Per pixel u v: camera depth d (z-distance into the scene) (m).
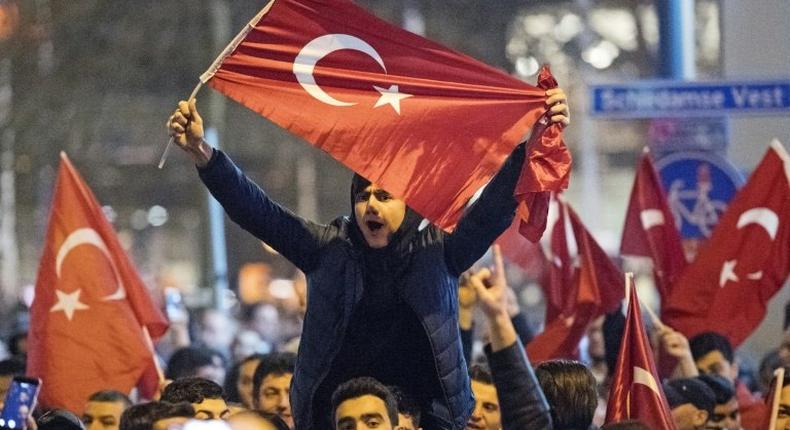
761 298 12.59
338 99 8.38
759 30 19.20
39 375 11.43
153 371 11.51
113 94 37.31
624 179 55.34
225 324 24.47
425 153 8.27
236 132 44.34
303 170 47.34
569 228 12.51
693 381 10.61
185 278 51.47
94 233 11.55
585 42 45.78
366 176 8.23
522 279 34.56
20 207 41.53
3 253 41.16
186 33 34.31
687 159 16.27
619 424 7.94
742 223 12.60
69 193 11.59
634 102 16.94
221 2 33.03
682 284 12.64
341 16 8.44
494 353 8.48
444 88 8.40
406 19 39.31
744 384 13.81
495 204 8.17
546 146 8.22
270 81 8.38
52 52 33.84
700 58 37.09
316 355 8.18
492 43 40.69
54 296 11.48
